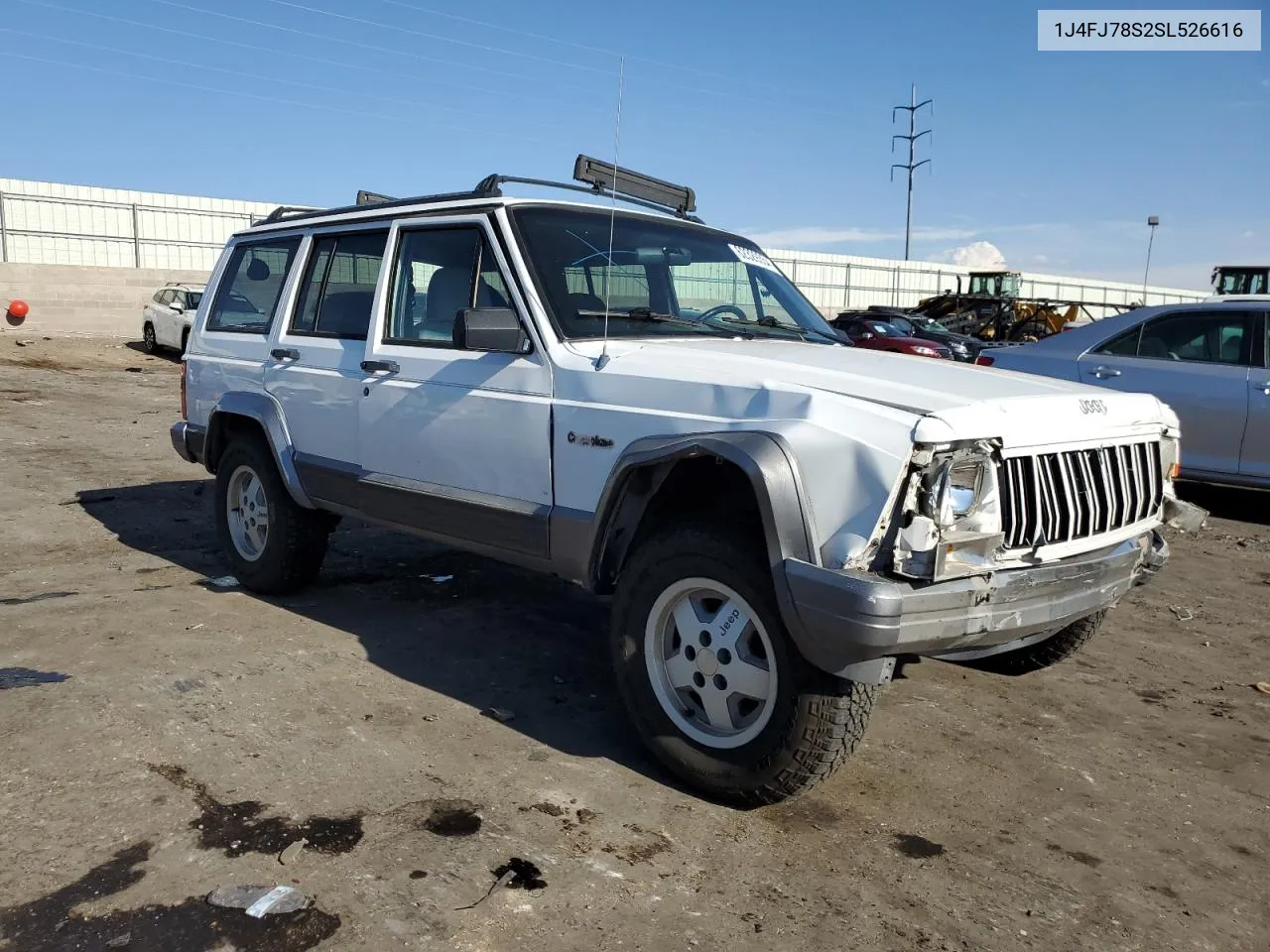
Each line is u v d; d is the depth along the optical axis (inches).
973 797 139.3
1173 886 119.3
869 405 121.3
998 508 121.6
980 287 1194.0
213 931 101.6
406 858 116.2
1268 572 271.1
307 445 201.0
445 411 168.6
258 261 226.5
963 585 117.2
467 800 130.6
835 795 138.3
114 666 169.8
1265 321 317.1
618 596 141.4
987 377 145.9
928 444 115.3
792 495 119.0
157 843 116.7
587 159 188.1
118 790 128.1
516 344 153.6
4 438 418.3
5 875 109.5
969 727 163.6
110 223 1068.5
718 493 137.9
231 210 1143.6
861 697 124.0
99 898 106.0
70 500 309.3
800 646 118.8
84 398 570.9
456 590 226.8
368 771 137.3
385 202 195.2
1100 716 170.2
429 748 145.5
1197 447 327.0
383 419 181.0
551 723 157.0
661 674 139.2
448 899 108.6
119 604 206.4
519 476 157.5
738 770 129.8
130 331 973.8
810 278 1621.6
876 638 111.3
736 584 127.2
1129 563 141.9
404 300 182.2
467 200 173.8
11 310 908.0
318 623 199.9
